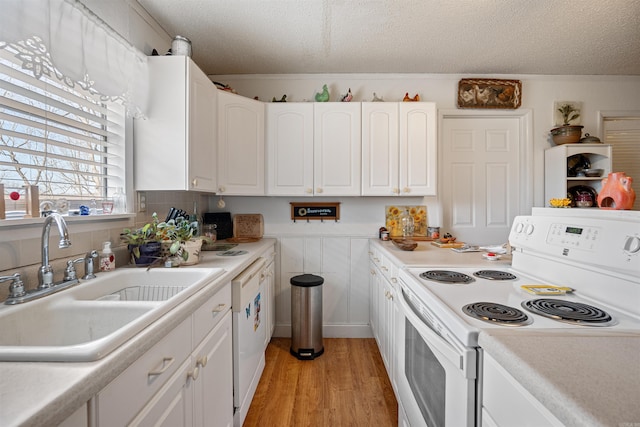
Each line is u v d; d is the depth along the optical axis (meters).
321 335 2.38
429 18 1.87
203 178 1.80
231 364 1.43
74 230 1.24
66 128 1.27
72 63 1.13
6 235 0.97
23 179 1.09
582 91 2.73
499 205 2.79
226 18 1.86
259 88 2.70
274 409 1.71
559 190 2.52
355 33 2.04
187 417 0.94
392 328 1.77
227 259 1.67
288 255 2.73
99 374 0.55
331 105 2.40
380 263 2.21
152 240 1.47
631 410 0.43
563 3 1.73
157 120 1.59
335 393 1.86
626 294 0.87
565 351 0.63
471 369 0.75
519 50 2.28
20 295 0.91
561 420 0.47
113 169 1.55
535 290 1.07
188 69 1.60
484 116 2.76
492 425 0.69
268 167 2.41
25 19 0.95
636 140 2.76
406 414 1.29
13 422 0.41
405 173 2.40
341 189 2.41
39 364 0.57
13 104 1.01
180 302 0.91
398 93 2.70
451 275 1.33
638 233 0.85
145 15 1.76
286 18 1.86
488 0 1.71
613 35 2.07
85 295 1.09
